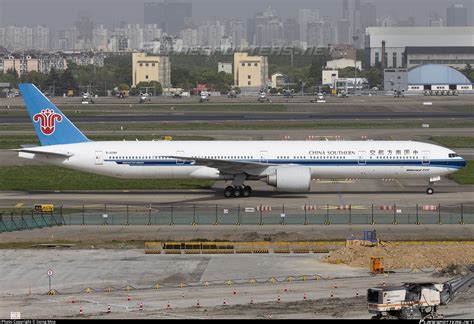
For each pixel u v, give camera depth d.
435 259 197.50
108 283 183.38
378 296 154.62
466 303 164.88
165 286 180.75
